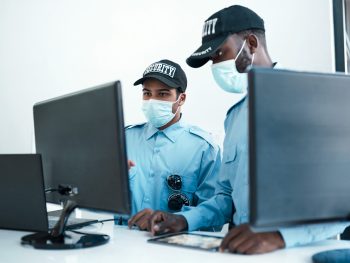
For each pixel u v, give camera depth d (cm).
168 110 222
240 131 161
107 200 120
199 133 229
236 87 165
